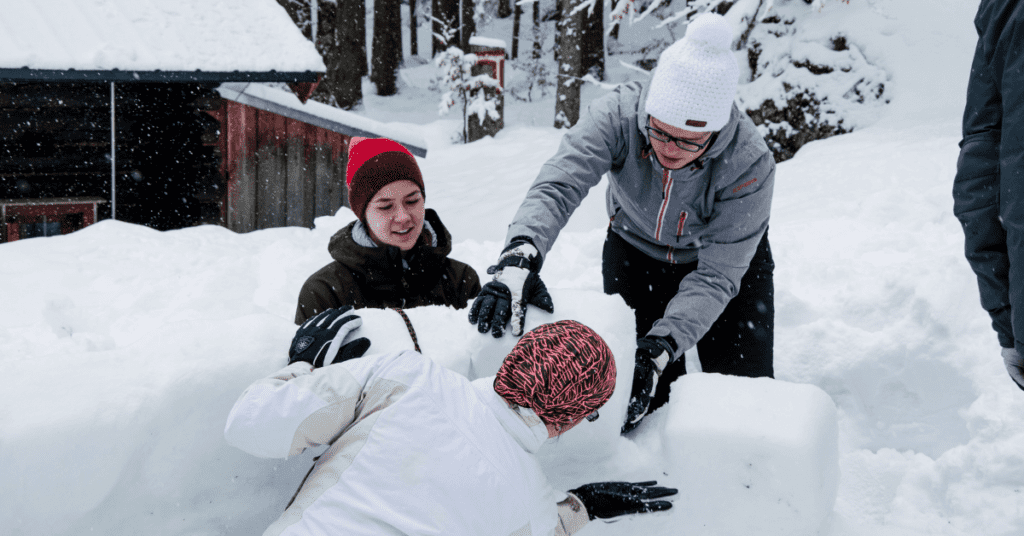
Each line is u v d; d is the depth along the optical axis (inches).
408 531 46.5
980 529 79.9
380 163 85.6
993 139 69.9
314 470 50.9
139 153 326.6
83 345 111.7
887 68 372.8
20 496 47.9
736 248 86.4
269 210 355.3
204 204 347.6
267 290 159.2
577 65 639.1
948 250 146.6
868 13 397.4
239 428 49.0
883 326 125.9
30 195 307.3
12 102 297.0
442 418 50.6
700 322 81.7
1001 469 83.9
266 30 328.2
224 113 340.8
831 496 65.7
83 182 317.4
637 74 861.8
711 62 73.2
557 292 70.9
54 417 49.1
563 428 54.3
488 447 50.6
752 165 83.4
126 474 51.2
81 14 295.1
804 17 418.3
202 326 59.6
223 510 55.6
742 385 67.7
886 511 90.2
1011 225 64.6
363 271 88.9
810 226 175.6
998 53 65.8
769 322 99.4
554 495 55.2
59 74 267.7
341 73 818.2
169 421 52.3
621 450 66.4
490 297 66.2
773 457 59.9
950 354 113.0
